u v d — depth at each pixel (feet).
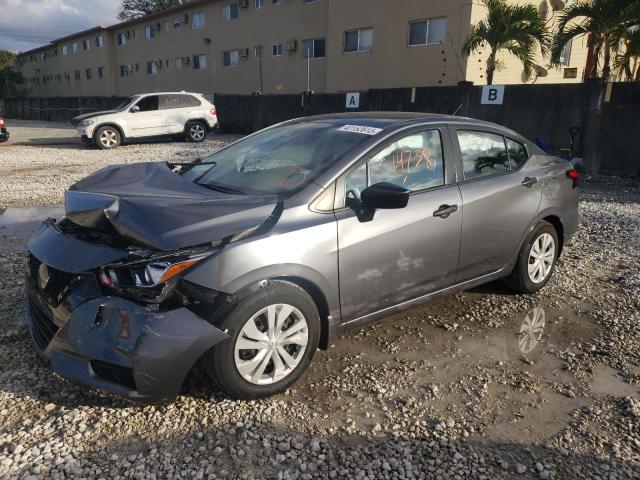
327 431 9.59
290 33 82.84
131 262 9.09
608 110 35.88
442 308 14.94
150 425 9.55
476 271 13.96
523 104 39.88
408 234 11.96
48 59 172.96
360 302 11.52
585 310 14.98
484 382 11.30
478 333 13.51
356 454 9.02
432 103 45.88
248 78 93.71
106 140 57.00
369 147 11.85
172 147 56.75
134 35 127.03
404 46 63.10
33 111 133.39
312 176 11.35
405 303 12.48
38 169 41.47
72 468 8.46
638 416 10.19
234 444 9.16
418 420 9.99
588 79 36.22
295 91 83.87
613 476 8.68
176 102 61.26
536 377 11.55
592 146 36.47
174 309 9.15
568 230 16.76
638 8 37.47
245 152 13.84
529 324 14.07
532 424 9.96
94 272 9.35
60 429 9.35
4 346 12.01
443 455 9.09
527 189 14.89
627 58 44.19
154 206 9.65
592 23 39.58
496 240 14.16
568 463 8.96
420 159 12.74
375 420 9.96
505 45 46.98
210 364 9.71
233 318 9.57
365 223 11.27
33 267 10.77
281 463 8.79
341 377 11.34
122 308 9.04
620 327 13.92
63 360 9.34
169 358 8.95
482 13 56.34
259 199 10.72
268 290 9.89
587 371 11.82
